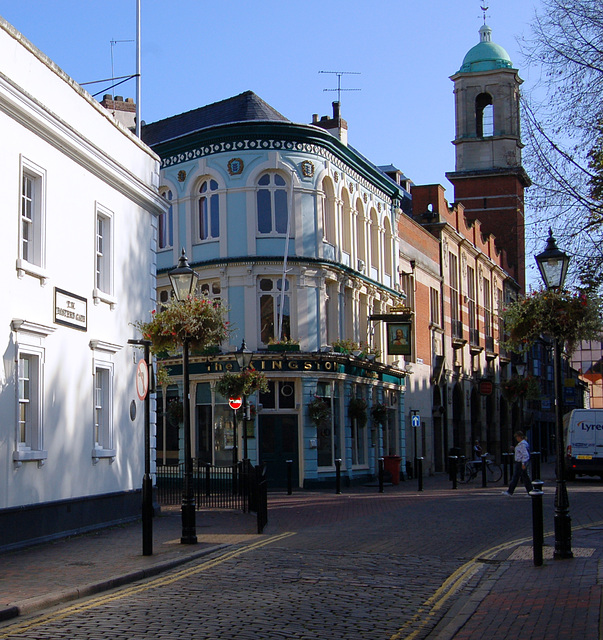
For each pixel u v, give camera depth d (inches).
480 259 2148.1
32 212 619.8
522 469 976.9
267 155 1203.9
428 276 1738.4
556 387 509.4
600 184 548.1
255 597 398.3
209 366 1182.9
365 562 502.6
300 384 1184.2
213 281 1210.0
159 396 1264.8
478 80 2386.8
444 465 1774.1
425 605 390.3
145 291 816.9
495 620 348.5
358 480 1296.8
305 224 1211.9
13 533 557.6
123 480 742.5
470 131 2395.4
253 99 1263.5
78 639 313.9
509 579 438.3
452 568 488.1
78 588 403.9
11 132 579.5
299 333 1192.2
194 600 390.3
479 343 2112.5
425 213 1824.6
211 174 1214.9
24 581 430.6
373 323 1421.0
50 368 622.8
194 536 572.7
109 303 732.0
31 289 600.1
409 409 1573.6
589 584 403.5
